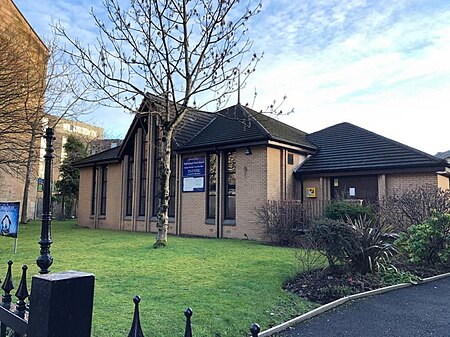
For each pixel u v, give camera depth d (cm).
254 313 473
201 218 1553
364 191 1412
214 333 405
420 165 1281
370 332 435
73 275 196
